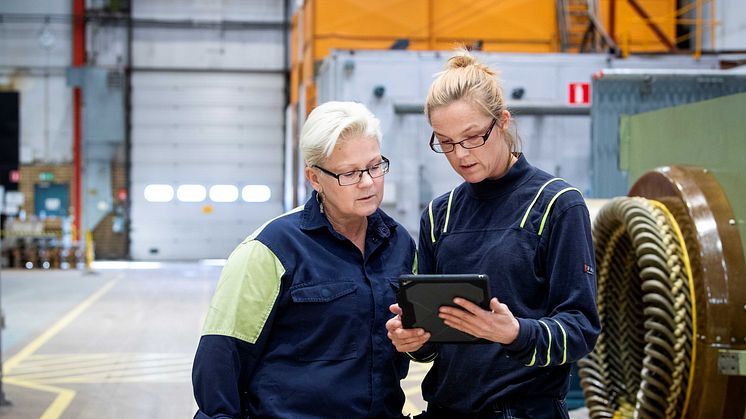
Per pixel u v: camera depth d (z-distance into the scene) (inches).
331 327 83.6
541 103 355.3
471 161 85.8
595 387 164.7
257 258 84.0
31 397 267.1
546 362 77.1
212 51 805.2
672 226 140.9
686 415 135.4
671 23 440.5
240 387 85.7
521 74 356.8
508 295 85.7
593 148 235.8
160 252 810.8
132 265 777.6
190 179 810.2
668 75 229.6
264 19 807.1
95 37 792.9
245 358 84.6
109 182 797.2
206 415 81.3
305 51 494.6
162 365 318.3
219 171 812.0
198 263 800.3
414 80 343.0
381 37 450.3
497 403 86.8
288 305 84.0
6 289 578.9
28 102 792.3
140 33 797.9
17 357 335.6
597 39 412.8
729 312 128.8
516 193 87.7
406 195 343.6
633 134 191.5
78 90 794.8
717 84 231.9
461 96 84.7
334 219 86.4
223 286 84.4
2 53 788.0
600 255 164.2
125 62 797.2
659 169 151.8
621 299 164.1
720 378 129.2
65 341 370.9
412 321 74.8
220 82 807.1
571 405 218.2
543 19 456.8
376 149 83.2
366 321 84.7
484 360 87.5
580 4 450.6
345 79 341.4
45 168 795.4
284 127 813.2
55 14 788.6
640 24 438.9
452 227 92.0
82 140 797.2
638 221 142.9
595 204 200.7
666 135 170.2
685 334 133.9
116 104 783.7
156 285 601.0
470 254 88.9
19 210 786.2
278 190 818.8
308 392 82.7
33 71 790.5
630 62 362.9
